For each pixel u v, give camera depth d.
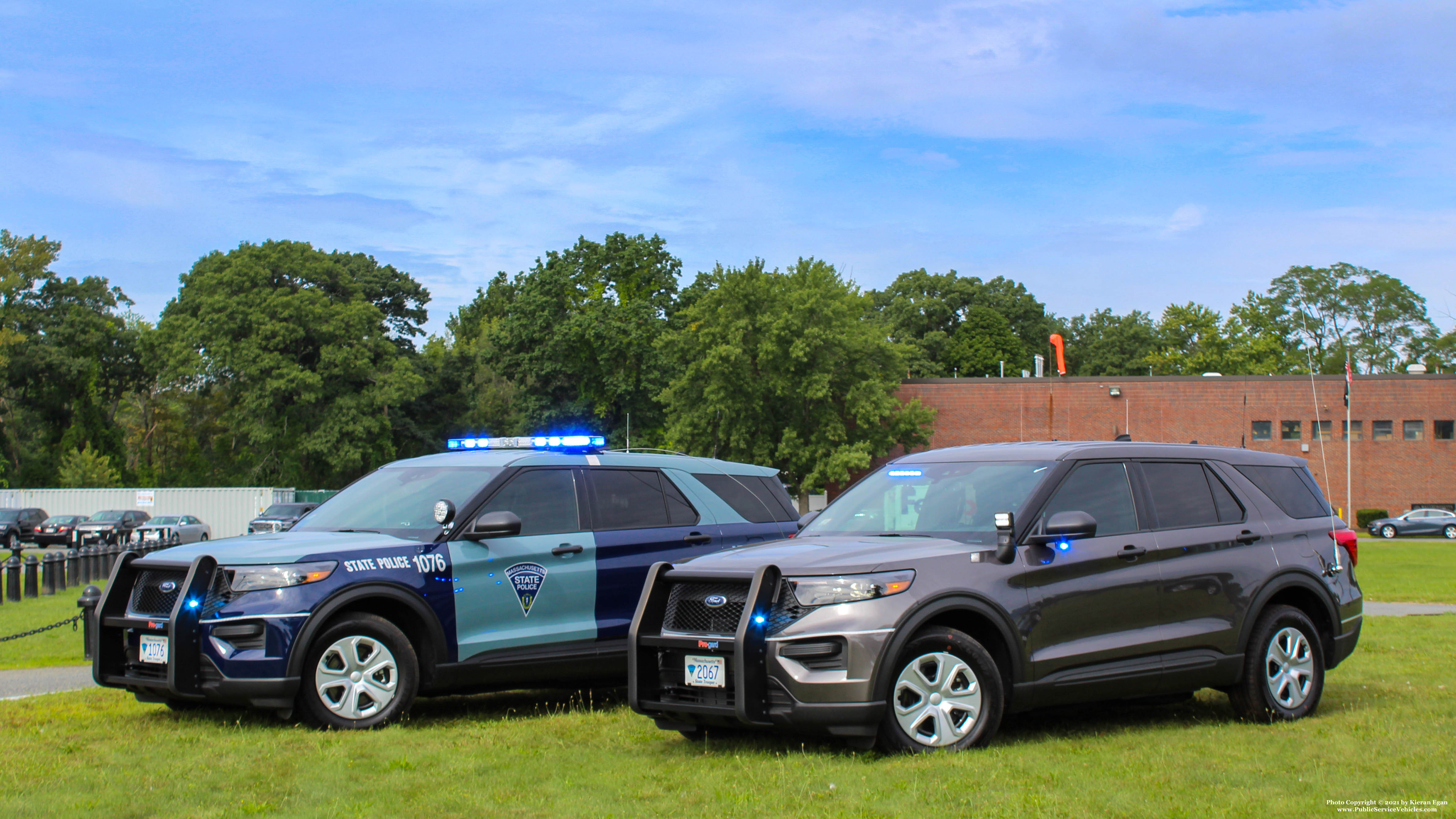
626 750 6.63
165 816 5.14
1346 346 99.75
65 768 6.11
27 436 71.94
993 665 6.38
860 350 53.56
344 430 62.91
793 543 7.04
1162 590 7.11
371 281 78.12
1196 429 58.94
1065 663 6.68
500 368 63.59
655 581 6.70
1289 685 7.53
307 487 66.62
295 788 5.64
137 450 85.44
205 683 7.18
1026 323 102.81
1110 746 6.51
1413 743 6.47
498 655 8.00
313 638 7.26
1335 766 5.89
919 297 103.19
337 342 63.84
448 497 8.33
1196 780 5.61
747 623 6.12
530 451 9.02
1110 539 7.05
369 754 6.47
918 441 55.81
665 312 63.75
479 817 5.09
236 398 65.31
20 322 72.75
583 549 8.47
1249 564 7.52
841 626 6.09
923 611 6.22
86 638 9.70
